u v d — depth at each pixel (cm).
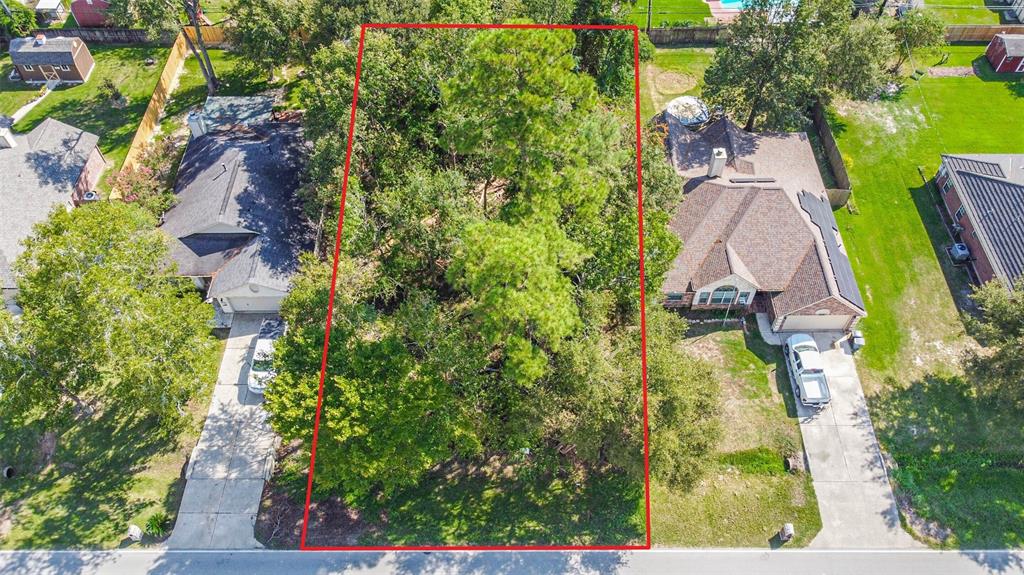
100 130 5581
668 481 3303
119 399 3781
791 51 4812
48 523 3591
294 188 4744
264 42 5109
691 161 4769
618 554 3531
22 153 4819
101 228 3459
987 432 3878
